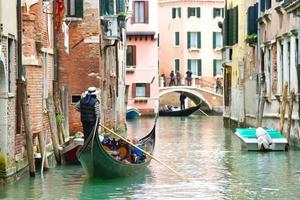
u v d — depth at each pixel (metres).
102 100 33.28
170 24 73.25
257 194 18.27
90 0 31.53
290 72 28.41
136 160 22.08
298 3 24.88
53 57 25.31
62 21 27.00
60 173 21.25
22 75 19.75
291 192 18.50
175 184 19.94
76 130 30.55
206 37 72.62
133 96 61.56
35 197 17.69
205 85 72.12
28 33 21.02
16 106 19.84
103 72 33.97
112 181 20.22
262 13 33.66
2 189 18.53
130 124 49.00
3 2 18.22
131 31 61.16
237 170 22.61
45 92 23.97
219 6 72.75
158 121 52.81
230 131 40.84
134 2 61.19
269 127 32.19
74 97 31.36
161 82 67.75
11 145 19.23
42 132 21.53
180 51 72.88
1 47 18.08
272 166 23.36
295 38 27.55
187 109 60.62
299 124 26.70
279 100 30.22
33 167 20.22
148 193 18.50
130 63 61.41
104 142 22.02
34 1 21.20
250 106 37.38
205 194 18.34
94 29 31.47
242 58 40.16
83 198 17.73
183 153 27.92
